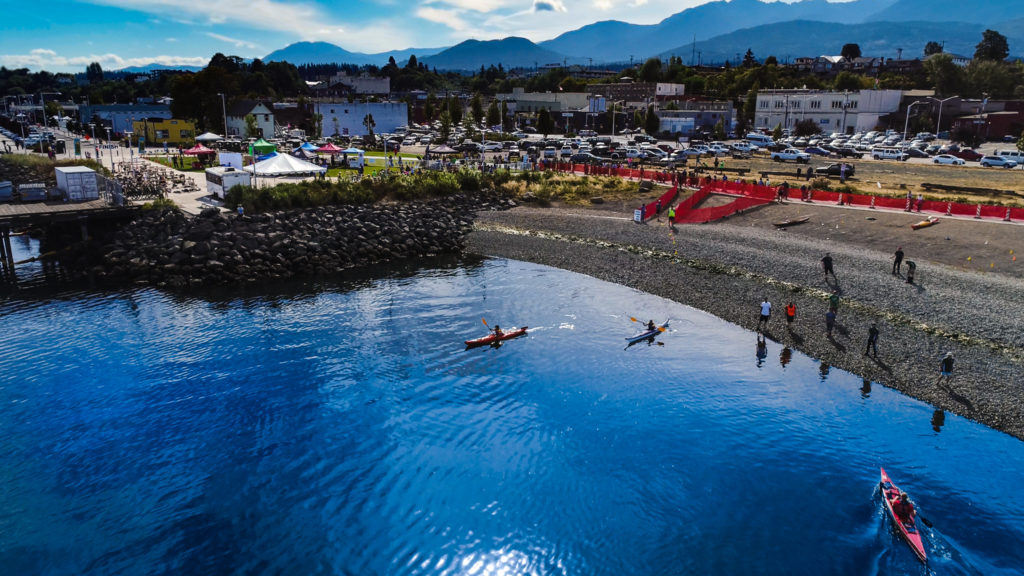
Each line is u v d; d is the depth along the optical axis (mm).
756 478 25266
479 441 28109
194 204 64000
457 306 44125
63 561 21547
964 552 21219
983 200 64438
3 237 55000
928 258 47750
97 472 26156
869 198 62531
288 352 36812
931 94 158625
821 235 55250
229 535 22766
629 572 20984
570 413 30250
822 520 22922
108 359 36000
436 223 64000
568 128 167750
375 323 41219
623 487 25016
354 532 22891
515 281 49562
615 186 79000
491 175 80062
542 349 37094
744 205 65875
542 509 23922
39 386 32906
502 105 165250
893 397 30422
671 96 184750
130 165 83000
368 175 78688
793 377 32844
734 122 167500
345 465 26531
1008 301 38844
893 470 25375
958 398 29703
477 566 21375
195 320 41938
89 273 52344
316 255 53781
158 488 25156
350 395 31953
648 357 35781
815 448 27000
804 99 162125
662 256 52812
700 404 30734
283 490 25078
